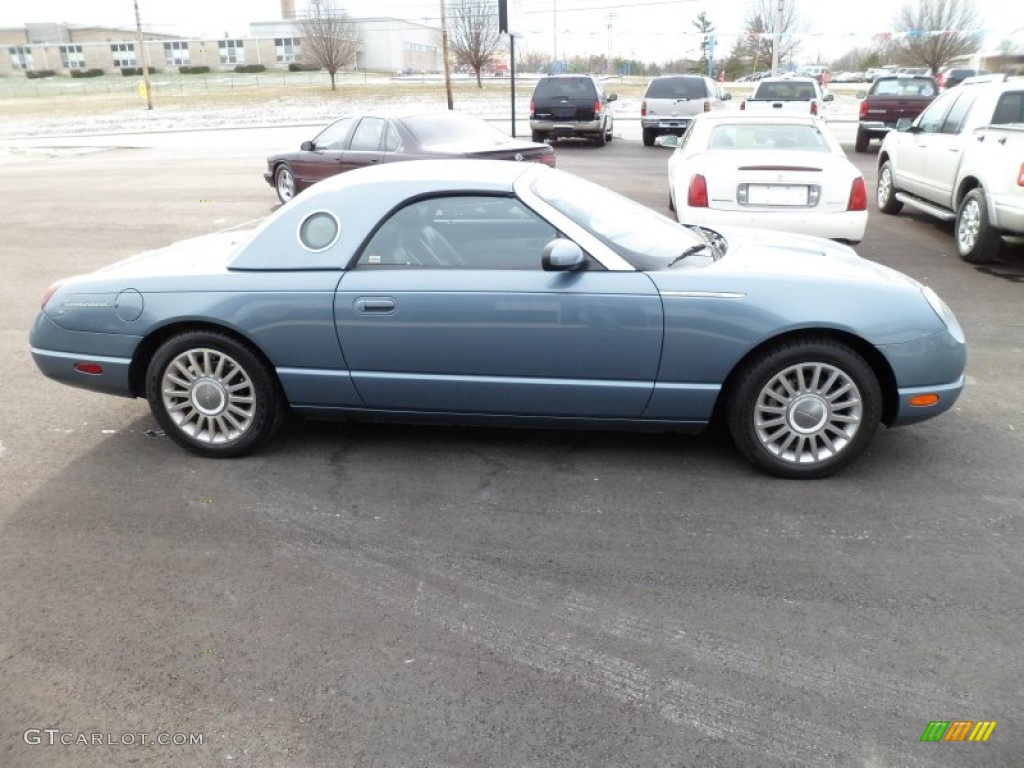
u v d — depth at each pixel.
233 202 13.84
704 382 3.91
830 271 4.01
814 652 2.83
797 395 3.93
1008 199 8.02
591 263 3.94
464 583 3.26
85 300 4.34
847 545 3.47
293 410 4.36
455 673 2.75
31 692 2.69
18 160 22.52
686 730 2.49
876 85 20.00
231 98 50.12
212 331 4.26
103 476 4.23
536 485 4.05
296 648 2.89
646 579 3.26
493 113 35.59
